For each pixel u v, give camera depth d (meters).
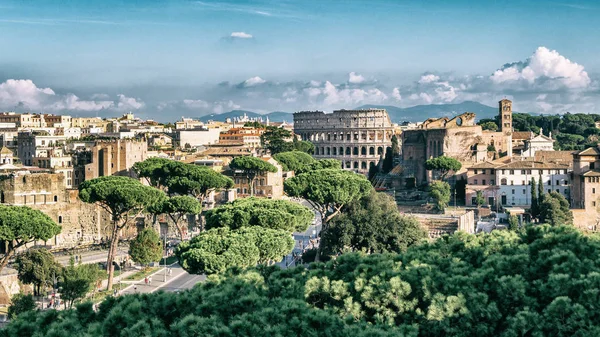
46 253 151.00
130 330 76.25
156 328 77.69
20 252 172.50
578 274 87.94
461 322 84.06
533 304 84.50
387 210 176.75
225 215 154.88
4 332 79.75
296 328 77.31
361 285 90.19
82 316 84.31
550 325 79.00
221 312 83.12
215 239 128.50
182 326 76.62
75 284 137.00
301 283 93.31
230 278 92.88
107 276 162.25
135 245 172.25
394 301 87.56
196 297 86.56
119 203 169.50
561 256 92.12
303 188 191.88
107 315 83.00
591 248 100.00
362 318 84.94
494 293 88.38
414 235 169.38
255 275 94.56
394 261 103.50
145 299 86.88
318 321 78.00
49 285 147.50
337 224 171.50
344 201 183.50
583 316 77.69
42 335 77.50
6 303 145.88
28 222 145.38
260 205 167.00
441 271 96.62
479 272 92.06
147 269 175.62
